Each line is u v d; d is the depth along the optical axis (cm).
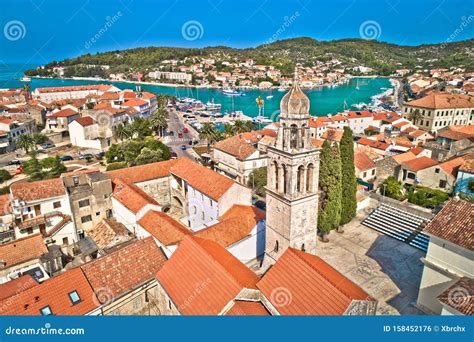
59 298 3397
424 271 3625
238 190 5522
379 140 10806
